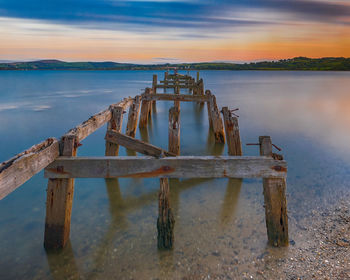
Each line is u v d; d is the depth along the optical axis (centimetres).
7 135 1247
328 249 388
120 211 522
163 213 385
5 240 435
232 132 716
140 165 361
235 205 529
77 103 2330
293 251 383
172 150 670
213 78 7269
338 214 491
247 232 433
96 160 358
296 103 2258
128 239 427
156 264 367
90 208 535
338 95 2883
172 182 638
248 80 6156
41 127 1425
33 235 450
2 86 4209
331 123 1427
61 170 361
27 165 293
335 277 334
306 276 338
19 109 1978
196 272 349
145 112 1247
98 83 5194
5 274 358
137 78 7481
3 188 254
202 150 943
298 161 805
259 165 364
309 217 481
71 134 409
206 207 523
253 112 1811
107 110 664
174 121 678
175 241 414
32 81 5669
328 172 708
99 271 358
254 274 343
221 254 381
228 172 365
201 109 1978
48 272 360
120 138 598
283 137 1128
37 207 560
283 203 380
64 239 393
